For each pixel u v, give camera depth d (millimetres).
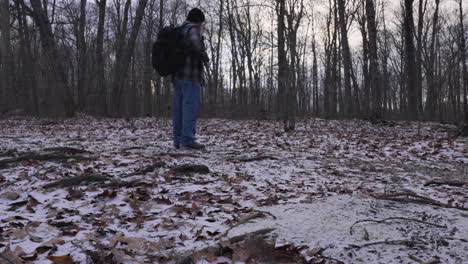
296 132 10844
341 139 9359
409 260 1782
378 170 5242
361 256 1845
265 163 5082
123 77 18594
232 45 29719
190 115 5367
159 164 4164
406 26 20484
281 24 10766
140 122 13859
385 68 35531
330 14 31188
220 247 1964
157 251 1969
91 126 11781
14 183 3416
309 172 4711
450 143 8828
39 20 17438
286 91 11102
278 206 2805
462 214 2512
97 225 2379
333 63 28578
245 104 26875
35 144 6402
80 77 23812
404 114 34625
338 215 2484
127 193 3141
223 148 6453
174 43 5031
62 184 3332
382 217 2439
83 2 23703
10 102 19672
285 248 1899
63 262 1759
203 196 3201
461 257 1805
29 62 21797
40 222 2379
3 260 1725
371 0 16828
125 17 21688
